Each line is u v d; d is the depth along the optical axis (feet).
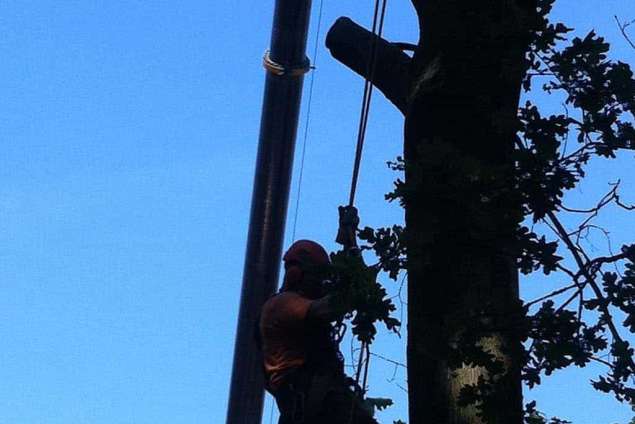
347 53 35.91
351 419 31.78
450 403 30.58
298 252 36.06
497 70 31.86
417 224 29.40
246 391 45.78
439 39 32.35
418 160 29.32
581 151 29.81
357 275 28.48
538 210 29.63
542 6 30.68
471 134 31.60
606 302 29.45
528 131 29.84
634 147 29.55
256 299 46.14
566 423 30.60
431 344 29.73
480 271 30.66
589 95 29.86
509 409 29.40
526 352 29.55
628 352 29.07
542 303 29.66
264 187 46.16
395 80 34.76
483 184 29.30
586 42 30.07
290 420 34.58
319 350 34.96
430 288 30.91
